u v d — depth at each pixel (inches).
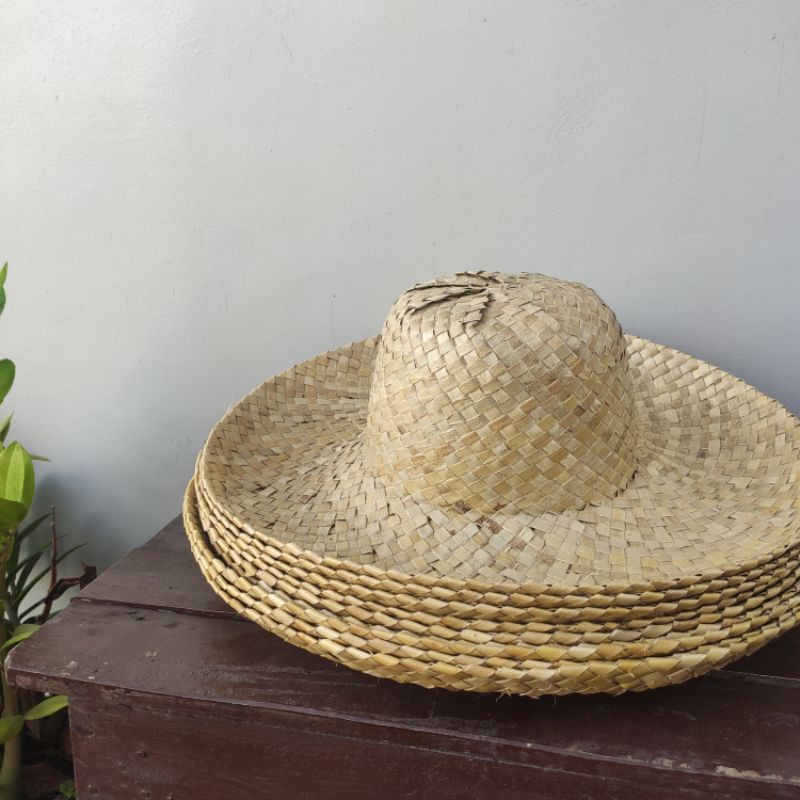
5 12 38.4
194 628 29.8
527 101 34.8
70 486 47.6
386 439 27.2
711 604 21.9
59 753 46.6
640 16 32.8
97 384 44.8
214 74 37.5
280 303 40.8
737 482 29.0
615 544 25.3
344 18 35.3
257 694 26.0
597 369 25.7
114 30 37.7
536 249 37.0
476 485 25.5
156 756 27.7
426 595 21.6
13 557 44.0
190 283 41.5
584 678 21.0
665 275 36.3
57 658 28.1
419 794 25.4
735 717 24.7
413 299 27.5
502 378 24.8
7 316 44.3
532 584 20.9
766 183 34.1
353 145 37.2
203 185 39.5
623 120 34.3
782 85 32.5
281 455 32.2
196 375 43.3
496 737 23.9
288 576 23.6
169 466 45.8
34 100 39.7
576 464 25.8
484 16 34.0
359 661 22.1
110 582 32.8
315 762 26.1
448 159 36.4
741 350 36.8
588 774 23.6
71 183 40.9
